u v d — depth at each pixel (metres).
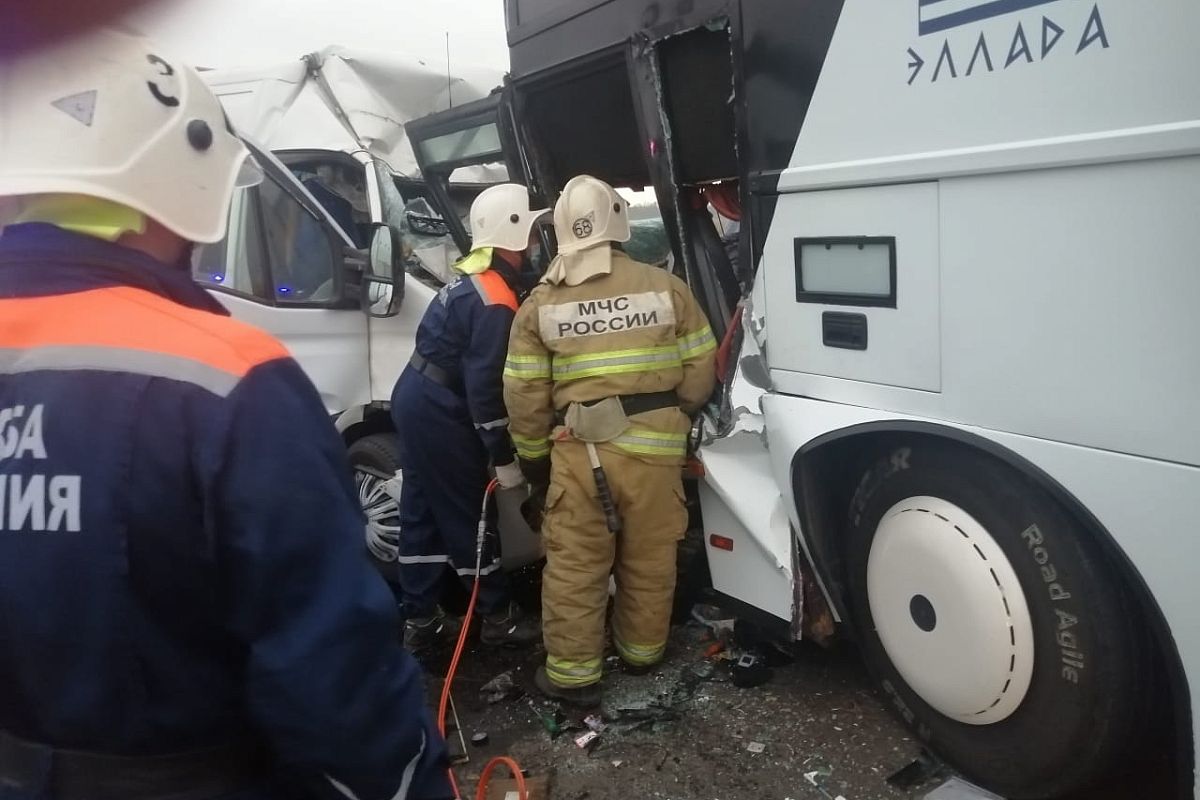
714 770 2.69
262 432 1.04
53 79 1.07
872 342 2.38
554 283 3.04
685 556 3.62
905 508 2.46
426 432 3.46
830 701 2.98
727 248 3.39
